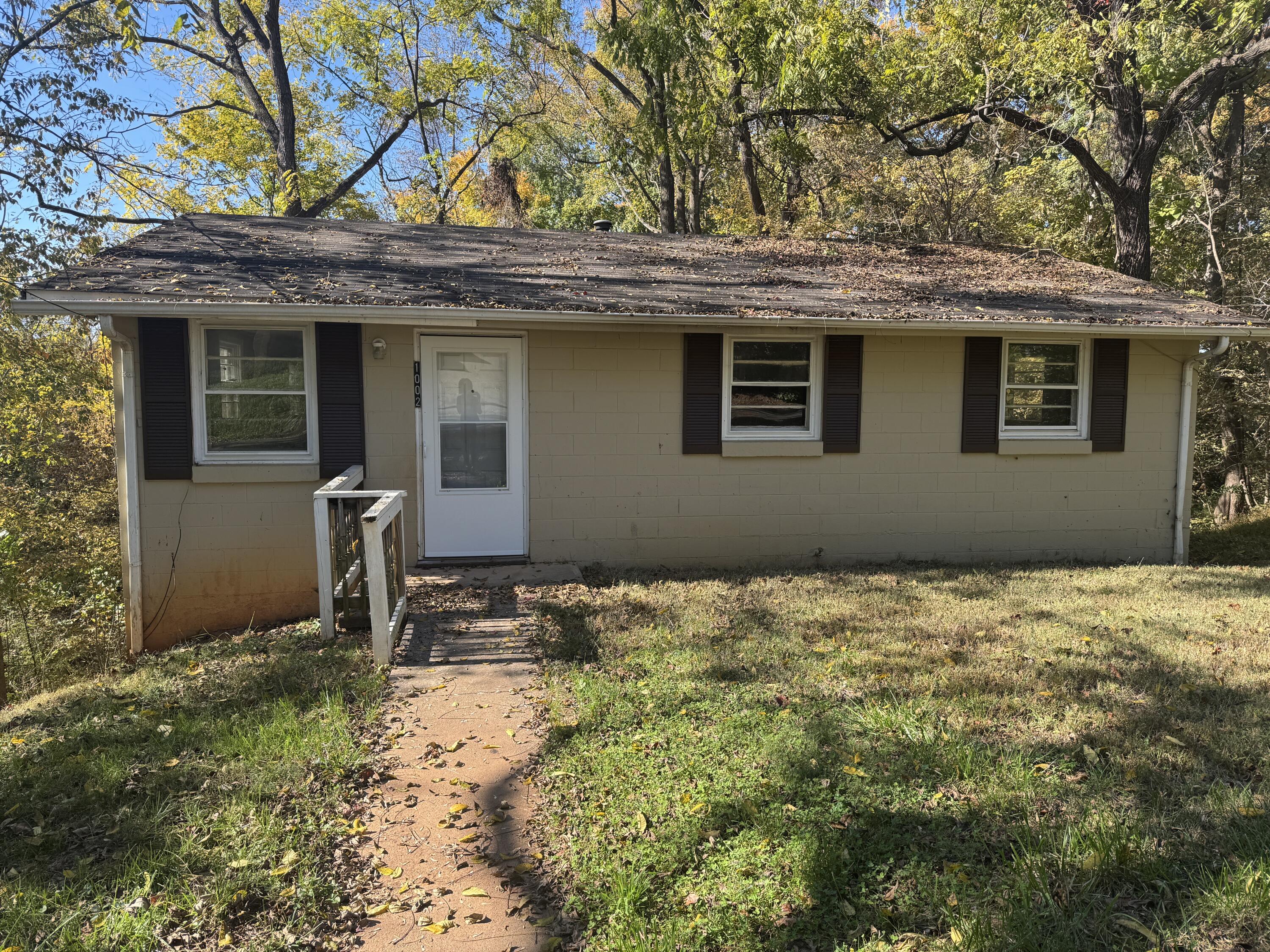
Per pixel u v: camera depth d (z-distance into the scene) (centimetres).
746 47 1641
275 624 757
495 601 686
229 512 755
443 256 916
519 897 291
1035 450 902
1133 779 357
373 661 529
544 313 727
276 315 687
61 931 270
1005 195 1852
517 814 345
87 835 335
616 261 971
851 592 716
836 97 1547
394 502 596
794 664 507
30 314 657
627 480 841
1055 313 845
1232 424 1517
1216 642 569
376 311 700
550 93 2350
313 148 2372
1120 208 1371
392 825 337
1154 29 1176
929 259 1127
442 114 2369
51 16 1063
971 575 804
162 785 369
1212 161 1514
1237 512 1523
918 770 361
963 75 1412
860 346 866
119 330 720
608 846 312
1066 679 481
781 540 872
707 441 849
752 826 322
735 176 2286
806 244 1166
